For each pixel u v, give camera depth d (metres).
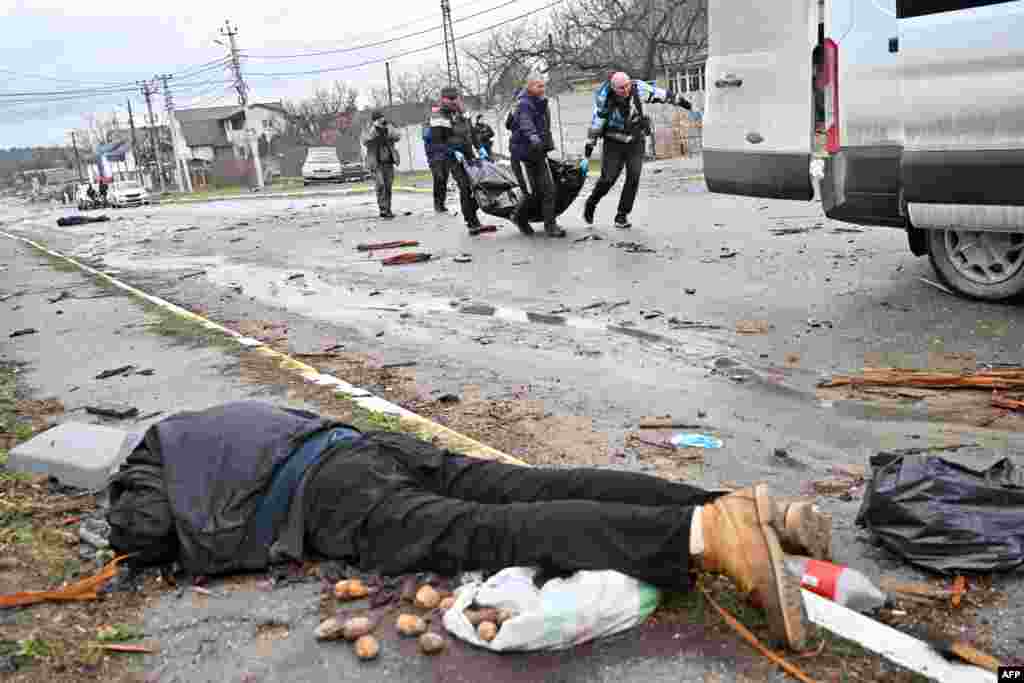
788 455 4.16
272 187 50.25
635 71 41.53
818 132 6.93
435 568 2.97
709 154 7.64
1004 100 5.41
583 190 17.67
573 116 38.66
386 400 5.32
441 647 2.64
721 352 5.88
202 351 6.64
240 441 3.26
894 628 2.64
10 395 5.93
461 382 5.66
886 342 5.71
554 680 2.48
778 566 2.50
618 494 3.03
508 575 2.76
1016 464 3.81
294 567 3.15
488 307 7.80
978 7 5.45
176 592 3.08
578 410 5.00
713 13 7.43
